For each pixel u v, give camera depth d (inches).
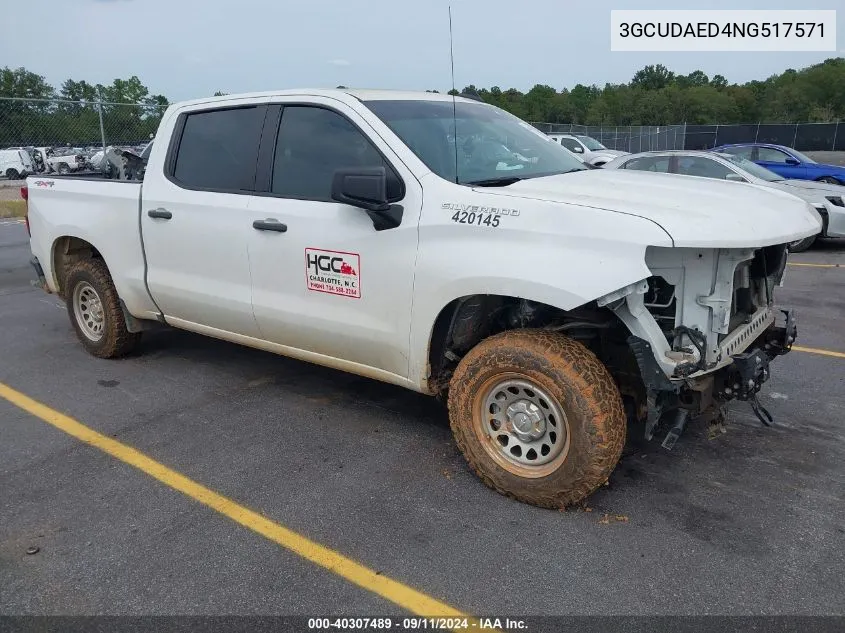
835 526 127.8
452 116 168.2
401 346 147.6
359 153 153.4
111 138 700.7
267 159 169.8
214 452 161.6
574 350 127.4
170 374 215.2
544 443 133.6
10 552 123.3
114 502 139.8
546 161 170.2
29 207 240.2
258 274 170.4
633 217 118.0
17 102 653.9
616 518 131.1
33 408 189.0
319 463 155.5
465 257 132.4
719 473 148.2
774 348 157.5
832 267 373.4
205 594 111.8
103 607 109.0
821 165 563.2
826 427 170.4
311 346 167.5
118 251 207.0
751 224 125.3
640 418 142.0
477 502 137.8
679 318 126.5
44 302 314.7
